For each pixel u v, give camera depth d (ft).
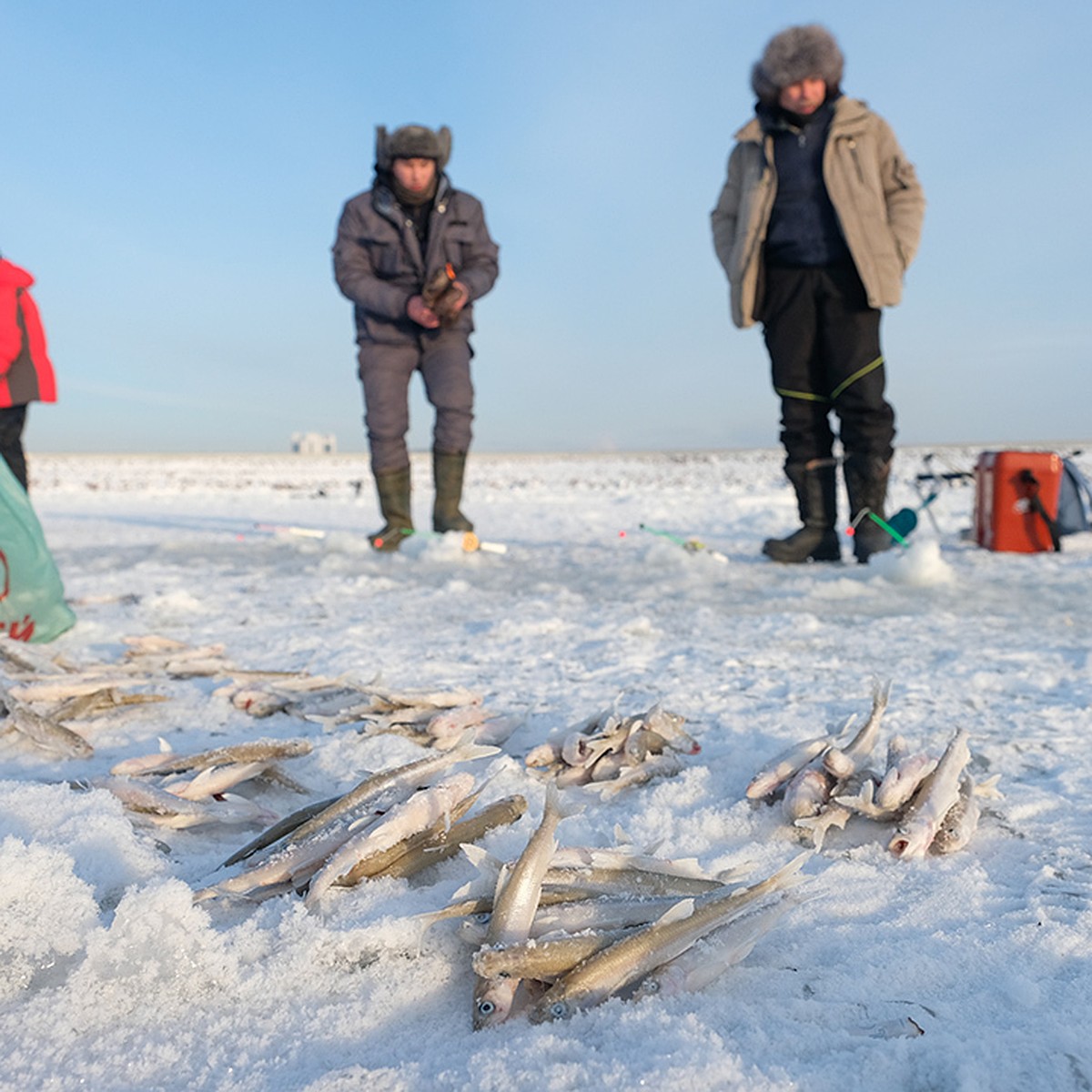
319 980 4.66
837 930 5.19
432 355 25.57
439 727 8.65
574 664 12.10
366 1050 4.17
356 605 17.33
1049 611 15.72
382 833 5.62
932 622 14.89
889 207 21.03
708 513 42.73
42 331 22.75
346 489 71.41
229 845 6.56
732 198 22.79
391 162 23.66
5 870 5.15
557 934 4.50
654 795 7.32
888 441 22.09
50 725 8.40
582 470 111.55
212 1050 4.18
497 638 14.02
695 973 4.51
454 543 24.45
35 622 13.32
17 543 13.19
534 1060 3.90
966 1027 4.21
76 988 4.59
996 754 8.18
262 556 25.86
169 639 13.20
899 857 6.11
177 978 4.67
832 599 17.35
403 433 26.12
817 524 23.30
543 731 9.21
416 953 4.82
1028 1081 3.81
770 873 5.94
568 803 7.11
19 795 6.59
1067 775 7.58
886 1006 4.40
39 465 141.90
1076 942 4.93
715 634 14.11
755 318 22.68
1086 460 69.97
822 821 6.32
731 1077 3.76
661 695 10.46
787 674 11.41
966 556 23.44
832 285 21.44
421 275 24.81
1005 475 24.04
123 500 58.13
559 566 22.93
